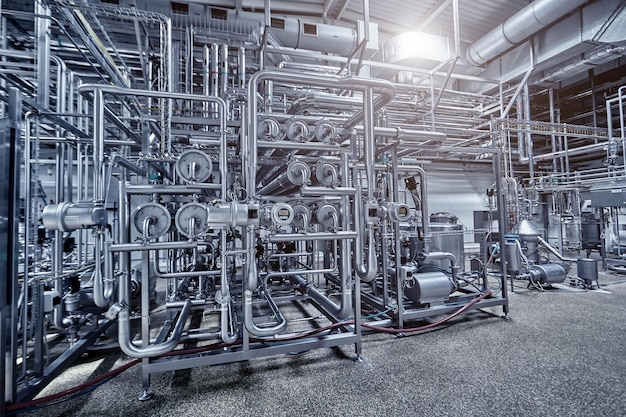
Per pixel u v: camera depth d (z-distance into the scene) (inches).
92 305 87.6
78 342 83.7
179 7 143.1
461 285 118.8
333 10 196.5
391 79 196.5
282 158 106.1
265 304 128.1
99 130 66.9
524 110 220.2
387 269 114.6
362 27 154.1
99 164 67.0
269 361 78.9
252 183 71.4
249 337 75.4
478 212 235.8
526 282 169.8
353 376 71.3
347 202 82.6
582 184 202.2
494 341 89.8
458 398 62.4
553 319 108.3
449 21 206.8
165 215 68.2
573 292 147.1
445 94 190.2
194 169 69.4
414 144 125.9
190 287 141.9
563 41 169.5
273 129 80.6
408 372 72.7
